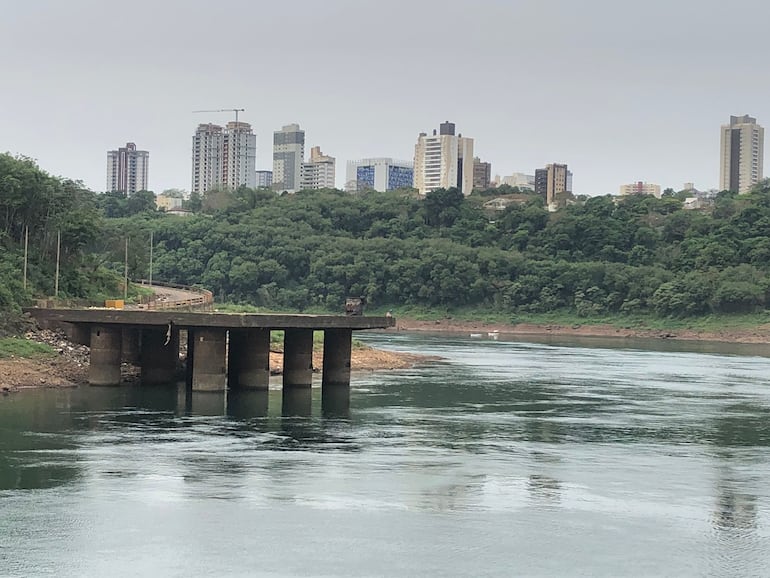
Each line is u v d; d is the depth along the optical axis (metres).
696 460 59.72
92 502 46.44
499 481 52.72
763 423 75.81
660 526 45.22
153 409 72.12
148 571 38.22
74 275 120.44
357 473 53.53
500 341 199.38
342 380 90.94
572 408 82.69
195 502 47.00
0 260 108.06
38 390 78.81
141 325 81.56
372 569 39.00
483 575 38.69
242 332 84.69
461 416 75.69
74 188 147.25
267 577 37.97
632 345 196.50
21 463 53.22
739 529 44.97
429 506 47.50
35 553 39.72
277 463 55.31
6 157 121.44
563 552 41.41
